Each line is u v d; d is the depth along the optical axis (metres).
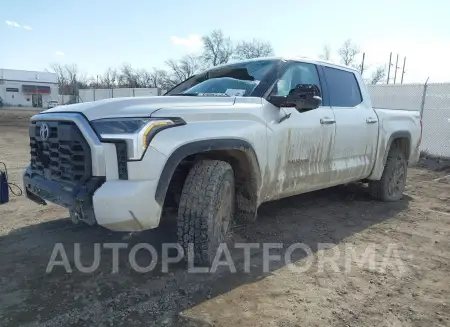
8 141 13.23
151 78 63.50
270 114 3.62
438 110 11.06
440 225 4.64
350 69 5.11
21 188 5.93
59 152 3.00
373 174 5.26
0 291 2.78
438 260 3.56
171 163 2.79
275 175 3.72
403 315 2.60
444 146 10.98
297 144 3.92
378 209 5.27
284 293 2.84
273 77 3.87
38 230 4.06
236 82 3.97
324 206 5.33
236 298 2.75
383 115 5.29
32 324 2.38
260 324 2.44
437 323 2.52
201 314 2.53
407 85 11.88
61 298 2.70
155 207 2.74
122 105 2.92
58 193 2.95
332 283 3.03
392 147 5.74
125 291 2.81
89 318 2.46
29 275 3.03
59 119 2.96
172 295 2.76
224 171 3.13
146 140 2.70
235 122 3.25
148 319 2.46
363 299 2.80
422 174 8.79
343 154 4.60
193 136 2.92
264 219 4.61
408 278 3.16
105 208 2.65
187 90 4.27
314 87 3.53
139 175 2.68
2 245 3.63
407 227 4.52
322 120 4.20
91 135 2.73
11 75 74.50
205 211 2.98
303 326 2.43
